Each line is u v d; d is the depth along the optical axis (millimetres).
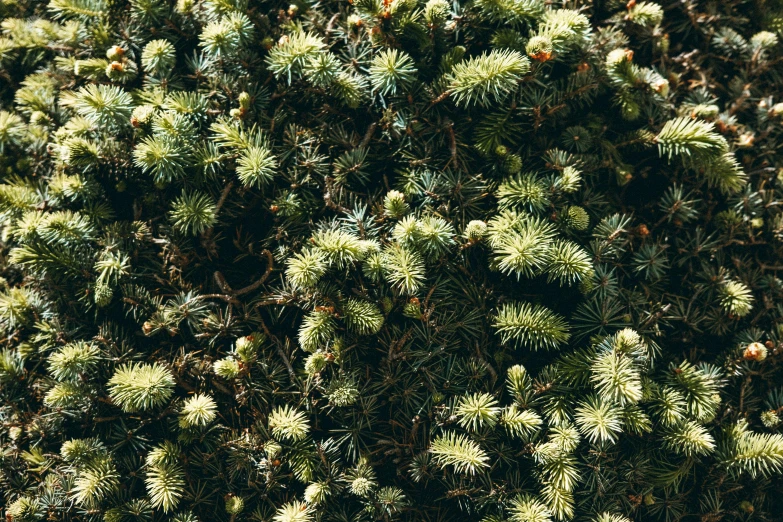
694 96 533
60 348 485
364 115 506
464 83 478
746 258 521
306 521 459
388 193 480
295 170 493
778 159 537
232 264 505
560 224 491
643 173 515
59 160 500
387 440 480
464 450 462
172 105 487
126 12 518
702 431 471
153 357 490
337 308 478
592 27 536
